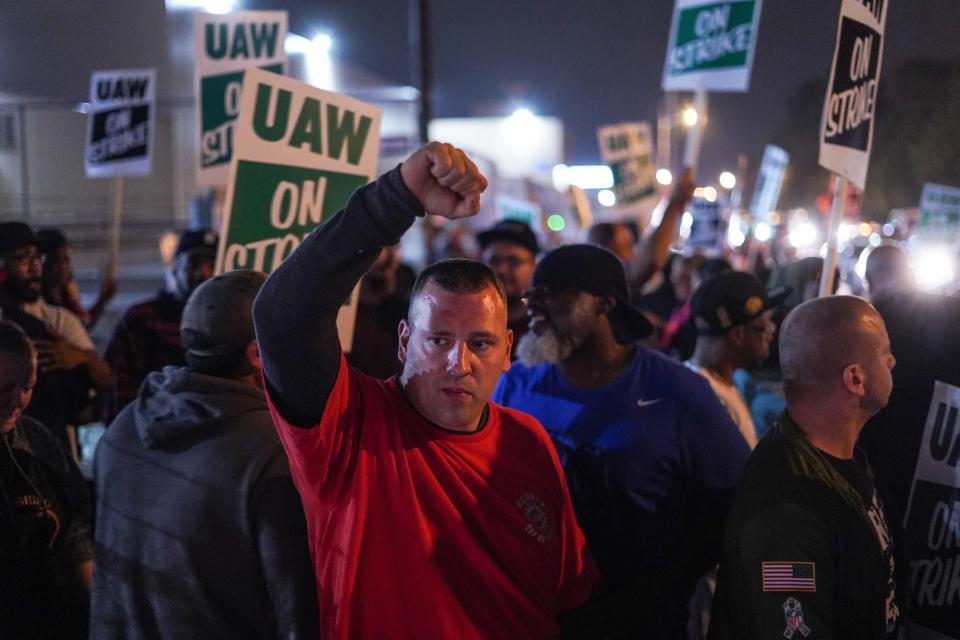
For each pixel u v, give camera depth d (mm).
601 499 2910
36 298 4535
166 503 2488
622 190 10422
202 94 5195
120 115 7855
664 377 3004
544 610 2244
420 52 12203
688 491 2967
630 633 2709
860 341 2479
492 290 2104
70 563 2971
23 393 2730
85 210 18500
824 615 2342
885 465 2904
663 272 8023
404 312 5535
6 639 2756
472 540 2113
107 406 5020
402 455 2109
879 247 4727
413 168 1807
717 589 2502
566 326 2992
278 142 3396
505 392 3230
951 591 2713
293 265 1882
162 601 2465
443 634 2053
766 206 11336
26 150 17297
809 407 2525
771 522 2375
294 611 2365
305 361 1936
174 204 19922
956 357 2764
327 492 2074
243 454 2436
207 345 2576
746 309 3707
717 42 6305
